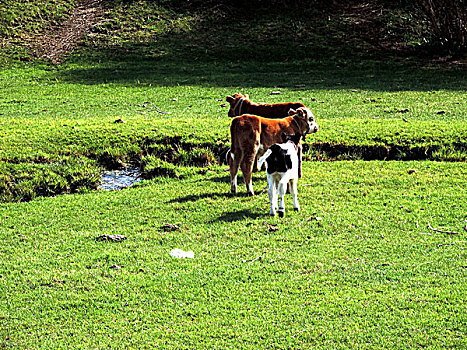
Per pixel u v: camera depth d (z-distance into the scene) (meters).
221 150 14.31
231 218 9.73
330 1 36.47
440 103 19.12
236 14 35.56
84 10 35.69
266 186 11.50
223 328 6.45
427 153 13.83
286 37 32.38
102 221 9.97
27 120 17.39
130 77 25.86
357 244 8.55
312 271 7.73
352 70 26.91
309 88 22.72
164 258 8.27
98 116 18.50
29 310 6.94
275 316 6.65
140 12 35.28
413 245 8.45
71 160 13.65
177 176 12.76
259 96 21.16
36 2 35.41
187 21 34.66
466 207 9.91
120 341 6.26
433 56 28.98
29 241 9.14
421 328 6.32
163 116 18.20
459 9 28.36
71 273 7.83
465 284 7.22
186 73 26.72
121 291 7.32
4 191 11.84
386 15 34.09
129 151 14.44
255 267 7.86
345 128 15.38
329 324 6.45
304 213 9.87
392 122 16.06
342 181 11.71
